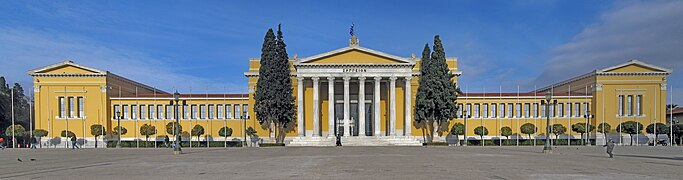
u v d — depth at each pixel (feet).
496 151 145.59
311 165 85.51
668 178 62.90
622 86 242.99
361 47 223.30
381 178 62.44
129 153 142.82
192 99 245.45
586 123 230.48
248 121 242.37
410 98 225.76
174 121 236.43
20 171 78.54
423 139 237.45
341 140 215.10
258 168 79.77
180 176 66.85
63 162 101.45
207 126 244.22
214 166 84.84
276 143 216.13
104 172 74.69
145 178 64.59
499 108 244.83
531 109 245.04
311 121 236.84
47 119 239.91
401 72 222.48
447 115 220.84
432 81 222.28
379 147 186.70
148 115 244.83
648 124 240.32
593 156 115.75
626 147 189.67
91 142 237.66
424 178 62.34
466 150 154.20
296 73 237.66
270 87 218.18
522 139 229.66
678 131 234.58
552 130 224.53
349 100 246.27
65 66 241.35
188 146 218.18
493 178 62.28
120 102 245.04
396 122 239.50
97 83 241.14
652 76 242.17
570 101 245.86
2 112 265.95
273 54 220.43
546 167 79.92
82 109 241.76
